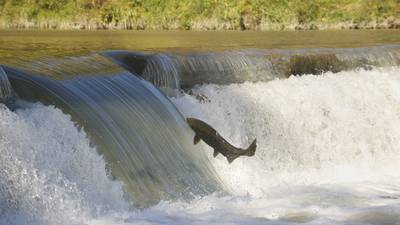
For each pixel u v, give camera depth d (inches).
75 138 653.3
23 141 609.3
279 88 948.6
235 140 871.7
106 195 655.1
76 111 688.4
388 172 896.9
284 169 882.8
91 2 2102.6
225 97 896.3
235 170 808.9
